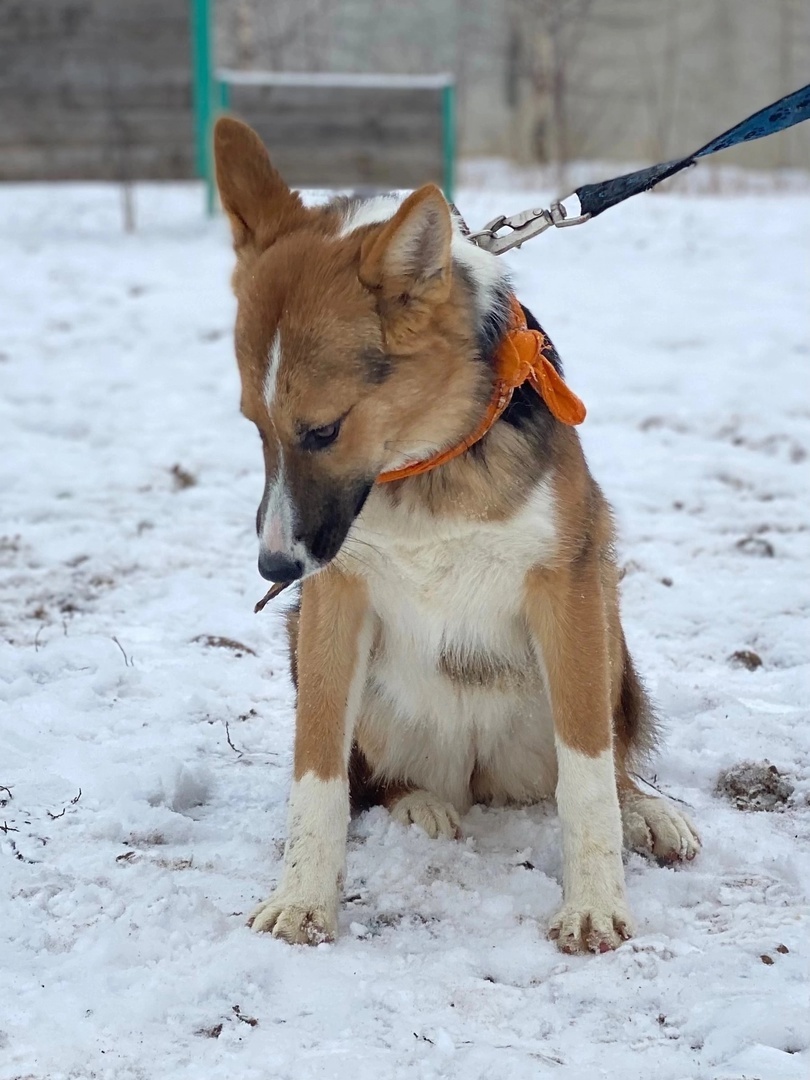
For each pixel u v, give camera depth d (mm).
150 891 1509
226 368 3773
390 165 6211
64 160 6051
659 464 2959
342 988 1373
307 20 13023
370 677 1682
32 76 5973
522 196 6945
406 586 1580
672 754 1814
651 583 2344
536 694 1684
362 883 1569
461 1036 1317
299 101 6109
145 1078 1268
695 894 1535
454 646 1633
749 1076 1242
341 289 1461
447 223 1442
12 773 1740
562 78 10875
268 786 1763
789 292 4727
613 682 1689
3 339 4047
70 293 4652
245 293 1500
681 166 1610
